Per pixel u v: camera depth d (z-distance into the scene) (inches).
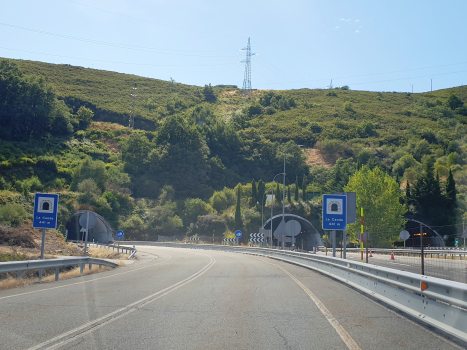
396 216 2352.4
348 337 281.3
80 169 3292.3
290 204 3390.7
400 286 379.6
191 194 3882.9
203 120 6225.4
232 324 322.0
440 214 2625.5
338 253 1953.7
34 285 596.4
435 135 5049.2
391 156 4694.9
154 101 6943.9
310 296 471.2
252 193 3580.2
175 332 296.2
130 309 386.3
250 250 1889.8
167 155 4030.5
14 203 2225.6
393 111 7160.4
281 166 4778.5
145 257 1578.5
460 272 790.5
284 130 6048.2
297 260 1101.7
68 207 2790.4
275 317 348.5
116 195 3361.2
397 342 269.0
